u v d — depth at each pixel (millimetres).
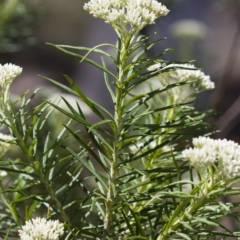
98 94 5648
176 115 1351
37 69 5414
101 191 1261
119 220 1249
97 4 1211
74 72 5762
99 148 1231
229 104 4164
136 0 1214
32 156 1252
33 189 1492
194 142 1188
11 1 2158
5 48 2217
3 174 1372
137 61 1207
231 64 2480
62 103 1742
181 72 1346
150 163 1344
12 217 1368
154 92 1219
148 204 1271
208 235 1229
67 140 1650
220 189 1181
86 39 5758
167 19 2438
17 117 1248
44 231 1161
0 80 1231
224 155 1175
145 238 1182
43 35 5586
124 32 1205
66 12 5660
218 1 2631
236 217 1225
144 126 1226
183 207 1206
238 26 2562
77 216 1481
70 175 1275
